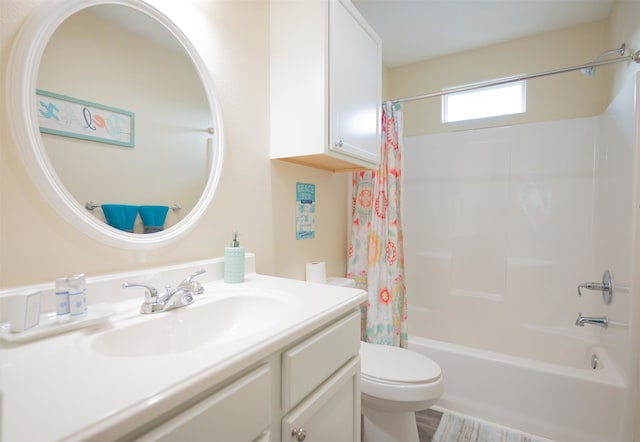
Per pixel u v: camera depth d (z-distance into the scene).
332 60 1.29
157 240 0.95
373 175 1.98
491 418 1.68
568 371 1.54
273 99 1.41
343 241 2.08
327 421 0.83
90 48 0.81
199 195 1.10
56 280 0.67
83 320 0.67
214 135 1.15
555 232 2.13
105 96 0.84
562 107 2.18
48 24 0.73
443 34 2.26
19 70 0.68
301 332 0.70
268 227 1.43
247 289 1.02
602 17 2.05
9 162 0.67
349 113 1.42
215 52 1.17
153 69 0.96
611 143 1.75
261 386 0.61
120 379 0.46
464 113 2.54
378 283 1.90
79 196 0.78
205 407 0.50
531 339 2.13
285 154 1.37
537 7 1.95
